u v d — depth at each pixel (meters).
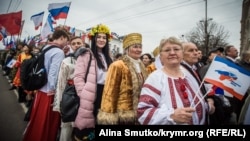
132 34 2.30
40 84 2.93
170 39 1.79
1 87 8.93
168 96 1.68
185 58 2.47
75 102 2.45
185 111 1.57
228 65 1.94
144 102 1.67
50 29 5.49
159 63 3.15
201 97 1.81
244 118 1.96
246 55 3.48
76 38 3.54
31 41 8.75
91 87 2.41
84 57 2.48
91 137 2.38
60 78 2.77
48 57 2.95
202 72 3.27
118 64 2.13
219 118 2.20
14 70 8.36
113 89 2.08
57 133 3.07
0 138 3.54
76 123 2.41
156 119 1.61
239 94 1.91
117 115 2.06
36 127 2.95
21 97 6.25
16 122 4.45
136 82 2.14
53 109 2.78
